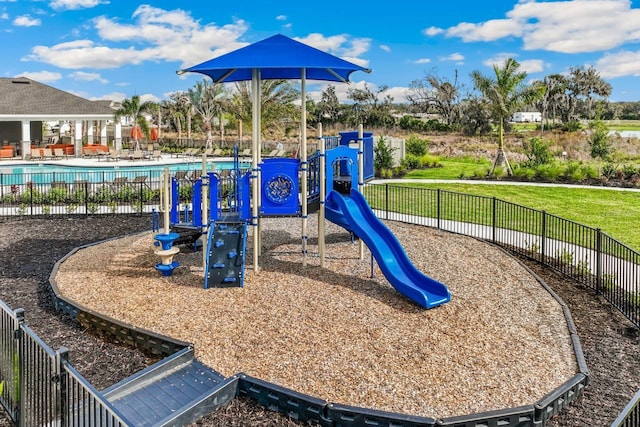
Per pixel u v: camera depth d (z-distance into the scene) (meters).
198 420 4.52
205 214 8.38
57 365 3.73
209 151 35.47
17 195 17.33
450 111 50.56
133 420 4.54
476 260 9.76
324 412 4.39
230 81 10.75
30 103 30.61
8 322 4.59
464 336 6.13
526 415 4.36
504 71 23.75
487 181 21.56
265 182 8.67
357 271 8.75
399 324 6.45
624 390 5.11
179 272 8.73
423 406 4.60
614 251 10.02
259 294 7.50
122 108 34.72
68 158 30.77
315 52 8.75
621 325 6.86
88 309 6.71
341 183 10.57
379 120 47.94
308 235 11.84
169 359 5.38
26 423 4.29
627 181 20.58
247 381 4.84
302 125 8.69
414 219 14.50
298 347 5.77
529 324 6.61
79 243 11.67
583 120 60.47
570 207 15.70
